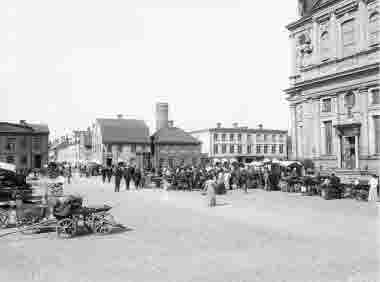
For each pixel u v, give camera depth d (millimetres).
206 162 73312
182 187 30250
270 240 11211
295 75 39312
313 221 14445
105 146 70375
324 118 35031
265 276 7855
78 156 97875
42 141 69938
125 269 8469
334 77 33094
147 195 25828
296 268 8391
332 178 22859
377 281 7422
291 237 11602
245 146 82688
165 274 8070
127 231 12875
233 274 8016
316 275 7871
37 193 26734
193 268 8484
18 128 68938
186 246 10570
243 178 29953
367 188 21688
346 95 32656
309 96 36812
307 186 25062
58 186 25812
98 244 10984
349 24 32688
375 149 30047
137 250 10188
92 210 12688
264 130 84125
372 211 16922
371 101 30250
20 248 10641
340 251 9844
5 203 18172
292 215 15969
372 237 11523
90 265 8812
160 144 73750
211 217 15680
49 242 11391
